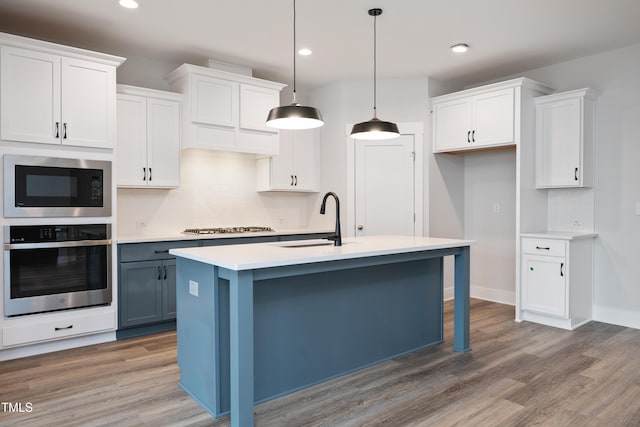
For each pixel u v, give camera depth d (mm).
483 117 4367
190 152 4461
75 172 3307
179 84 4215
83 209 3334
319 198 5277
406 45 3943
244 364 2109
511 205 4848
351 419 2262
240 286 2092
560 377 2791
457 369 2938
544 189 4434
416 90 4871
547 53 4148
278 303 2523
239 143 4355
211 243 4023
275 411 2354
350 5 3166
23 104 3082
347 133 4949
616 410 2350
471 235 5223
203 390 2408
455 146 4617
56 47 3186
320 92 5254
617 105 4027
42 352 3246
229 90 4270
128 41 3830
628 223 3969
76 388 2635
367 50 4059
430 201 4848
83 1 3084
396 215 4914
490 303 4906
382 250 2629
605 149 4098
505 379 2764
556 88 4445
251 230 4621
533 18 3387
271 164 4840
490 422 2225
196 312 2469
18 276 3072
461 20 3422
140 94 3922
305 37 3760
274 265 2143
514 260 4848
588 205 4207
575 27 3557
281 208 5262
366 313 2988
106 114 3439
